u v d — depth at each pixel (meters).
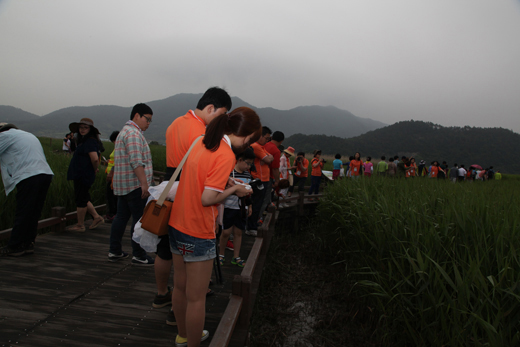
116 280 3.08
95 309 2.52
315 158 10.75
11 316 2.31
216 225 2.16
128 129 3.24
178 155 2.26
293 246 6.77
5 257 3.38
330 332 3.42
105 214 5.71
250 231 5.10
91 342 2.10
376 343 3.11
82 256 3.62
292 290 4.61
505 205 3.91
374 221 3.77
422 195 4.69
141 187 3.29
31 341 2.05
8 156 3.32
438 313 2.46
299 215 8.20
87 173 4.38
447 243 2.87
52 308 2.47
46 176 3.46
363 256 3.97
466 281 2.21
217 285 3.21
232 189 1.80
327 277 5.00
